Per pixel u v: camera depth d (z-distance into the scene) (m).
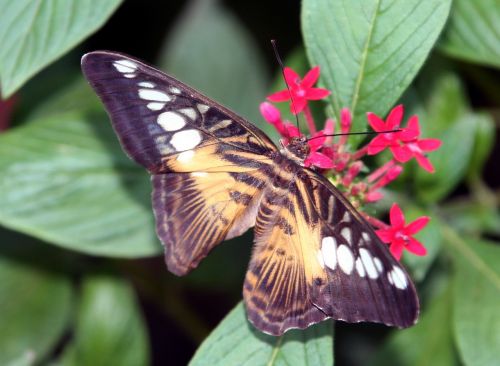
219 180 0.45
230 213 0.45
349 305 0.43
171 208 0.45
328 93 0.46
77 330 0.52
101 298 0.52
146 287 0.56
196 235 0.45
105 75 0.44
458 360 0.51
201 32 0.57
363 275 0.43
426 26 0.46
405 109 0.51
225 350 0.45
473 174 0.53
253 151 0.45
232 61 0.57
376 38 0.46
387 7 0.46
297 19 0.59
